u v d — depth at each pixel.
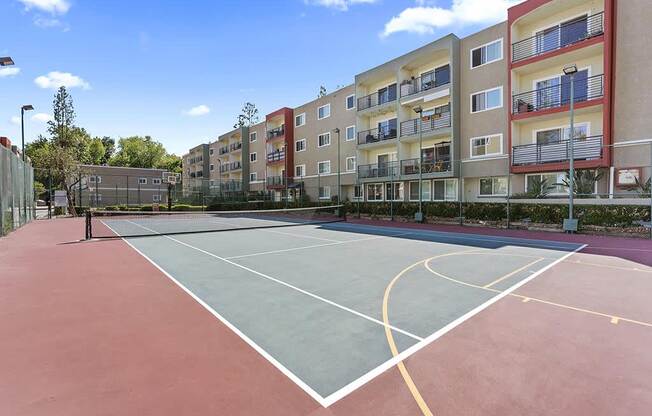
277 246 12.93
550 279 7.59
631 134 16.61
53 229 19.72
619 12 17.03
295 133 40.78
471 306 5.78
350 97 33.44
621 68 16.94
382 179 28.75
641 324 4.94
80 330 4.82
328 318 5.26
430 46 25.48
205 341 4.45
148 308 5.77
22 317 5.34
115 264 9.59
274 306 5.86
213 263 9.67
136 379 3.53
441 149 25.91
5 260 10.16
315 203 33.31
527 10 20.03
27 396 3.22
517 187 21.17
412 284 7.25
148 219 30.03
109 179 56.06
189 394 3.25
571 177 15.84
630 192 16.34
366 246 12.79
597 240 13.86
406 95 27.42
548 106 19.84
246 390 3.32
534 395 3.19
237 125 64.81
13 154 17.73
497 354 4.02
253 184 50.22
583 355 3.98
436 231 18.12
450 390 3.29
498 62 22.14
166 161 92.00
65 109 42.59
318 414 2.94
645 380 3.43
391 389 3.32
